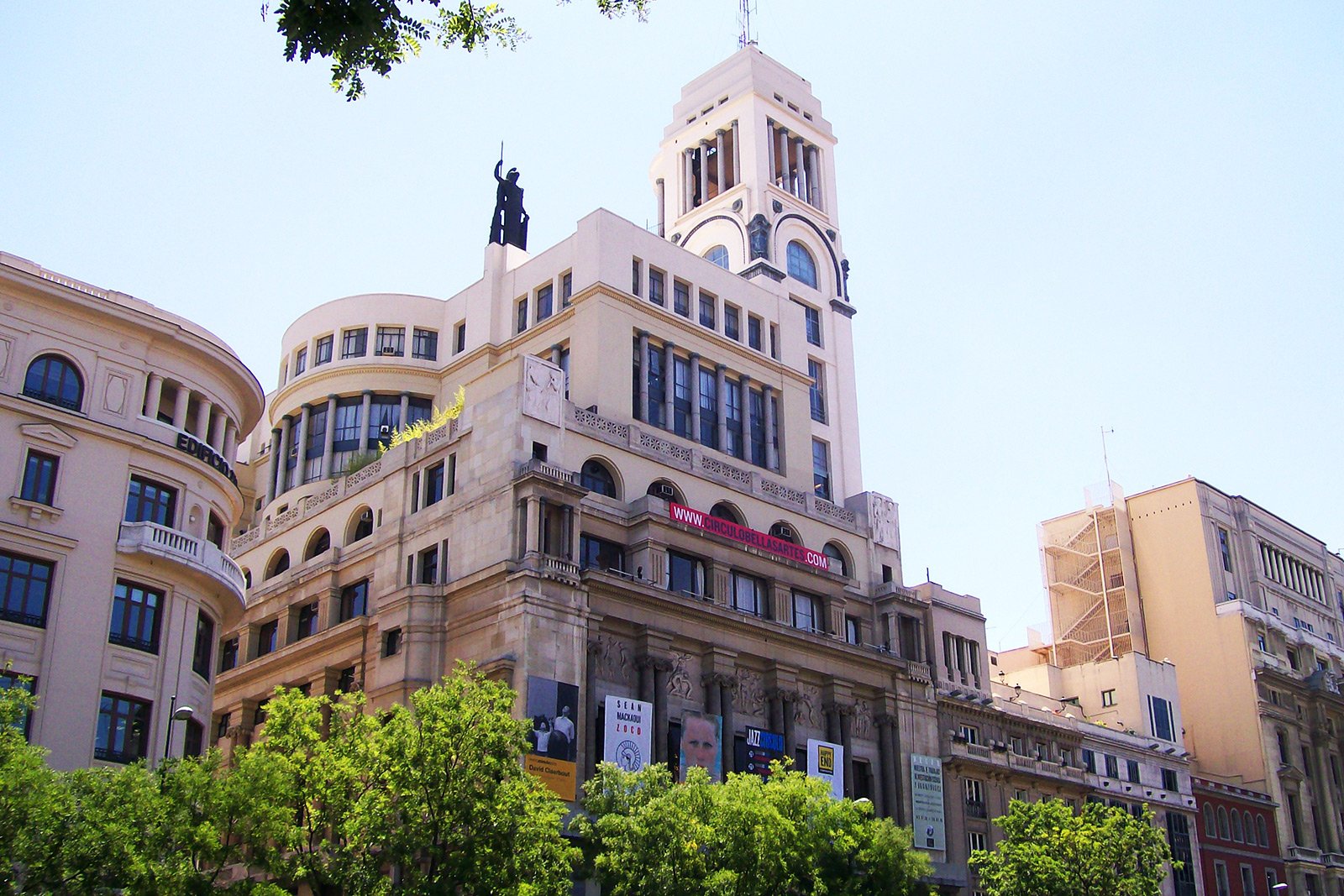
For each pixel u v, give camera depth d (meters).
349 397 100.81
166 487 60.50
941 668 92.88
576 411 80.19
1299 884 116.31
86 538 56.59
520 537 72.06
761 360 98.50
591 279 89.75
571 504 74.19
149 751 56.59
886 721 86.31
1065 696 118.56
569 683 69.44
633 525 78.06
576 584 71.50
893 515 98.56
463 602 73.12
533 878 47.91
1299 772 122.00
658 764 59.91
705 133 122.94
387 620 75.00
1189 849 107.69
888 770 85.31
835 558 93.31
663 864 53.81
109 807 40.75
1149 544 133.75
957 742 90.50
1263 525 139.12
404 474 81.94
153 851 40.94
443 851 46.22
